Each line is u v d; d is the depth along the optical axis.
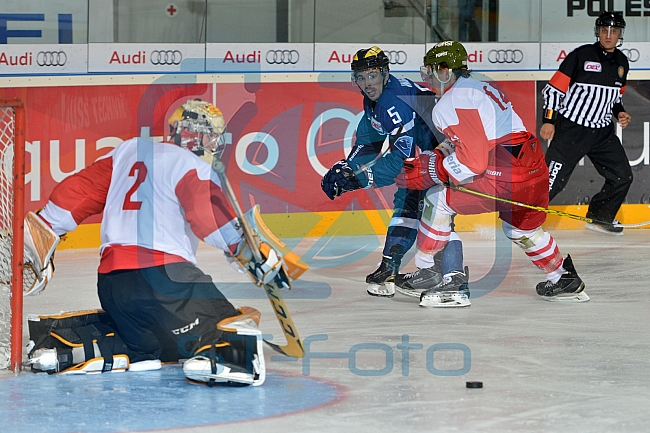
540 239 13.68
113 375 9.36
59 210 9.51
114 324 9.70
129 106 20.56
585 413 7.92
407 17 22.95
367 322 12.29
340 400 8.36
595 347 10.66
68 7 21.14
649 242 20.30
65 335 9.47
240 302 13.84
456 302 13.41
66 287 14.99
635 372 9.42
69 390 8.73
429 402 8.29
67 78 19.88
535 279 15.88
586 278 15.91
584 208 22.64
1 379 9.20
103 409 8.07
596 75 20.83
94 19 21.39
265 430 7.45
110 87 20.31
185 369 8.70
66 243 19.56
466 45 22.80
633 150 22.70
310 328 11.89
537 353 10.34
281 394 8.58
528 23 23.11
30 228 9.57
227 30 22.23
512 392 8.64
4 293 9.91
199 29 22.11
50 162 19.62
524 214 13.47
